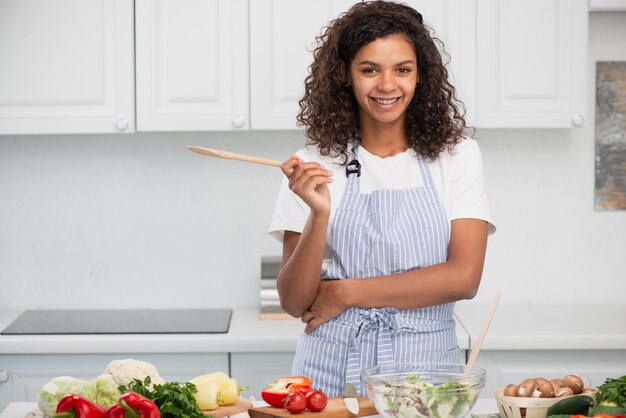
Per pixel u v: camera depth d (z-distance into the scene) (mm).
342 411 1836
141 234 3713
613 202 3727
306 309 2275
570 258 3742
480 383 1721
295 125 3297
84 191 3697
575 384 1799
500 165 3711
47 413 1857
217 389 1882
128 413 1493
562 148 3707
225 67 3291
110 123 3299
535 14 3281
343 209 2264
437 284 2184
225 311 3645
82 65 3283
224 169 3697
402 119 2305
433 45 2271
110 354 3158
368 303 2189
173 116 3303
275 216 2355
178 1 3273
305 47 3270
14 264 3717
